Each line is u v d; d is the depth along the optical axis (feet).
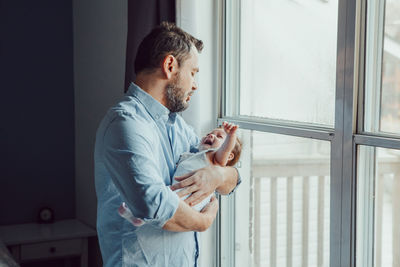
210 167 5.60
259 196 7.49
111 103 9.77
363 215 5.51
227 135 5.63
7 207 11.22
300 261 6.86
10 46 11.03
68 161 11.69
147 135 4.90
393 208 5.28
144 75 5.27
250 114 7.63
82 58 11.15
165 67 5.16
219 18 7.73
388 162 5.28
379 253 5.48
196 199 5.38
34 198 11.44
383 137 5.08
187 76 5.32
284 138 6.84
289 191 6.89
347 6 5.38
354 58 5.32
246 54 7.65
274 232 7.29
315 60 6.30
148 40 5.28
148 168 4.74
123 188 4.78
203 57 7.77
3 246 8.81
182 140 6.02
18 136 11.23
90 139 10.82
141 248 5.27
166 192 4.77
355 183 5.42
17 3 11.02
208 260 8.11
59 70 11.50
